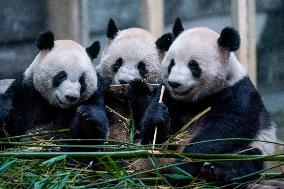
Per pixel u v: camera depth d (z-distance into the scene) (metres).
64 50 11.55
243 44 19.92
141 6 19.19
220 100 10.95
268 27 26.70
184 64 10.90
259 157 9.35
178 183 9.92
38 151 9.79
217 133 10.63
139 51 12.59
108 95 12.01
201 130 10.86
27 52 22.89
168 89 11.21
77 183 9.16
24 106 11.68
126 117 11.92
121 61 12.60
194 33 11.23
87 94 11.42
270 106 24.83
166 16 25.23
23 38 22.83
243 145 10.73
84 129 10.57
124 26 25.02
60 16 19.66
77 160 10.16
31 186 8.93
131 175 9.10
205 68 10.84
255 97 11.18
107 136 11.01
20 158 9.34
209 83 10.89
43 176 9.12
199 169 10.23
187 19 25.50
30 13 22.50
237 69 11.18
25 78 11.71
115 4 24.84
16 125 11.56
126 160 10.38
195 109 11.15
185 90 10.86
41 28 22.39
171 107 11.23
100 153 9.29
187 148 10.55
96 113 10.70
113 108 12.01
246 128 10.77
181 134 10.84
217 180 9.84
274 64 26.62
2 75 22.84
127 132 11.42
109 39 13.15
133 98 11.66
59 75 11.32
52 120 11.66
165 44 12.73
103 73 12.78
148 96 11.68
